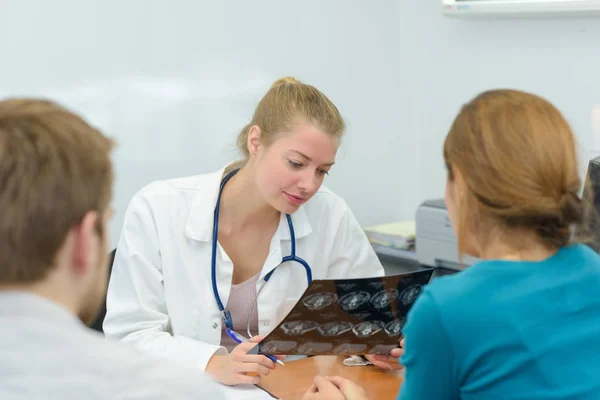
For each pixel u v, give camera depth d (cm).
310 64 261
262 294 162
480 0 238
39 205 68
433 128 278
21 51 208
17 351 67
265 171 150
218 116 243
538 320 85
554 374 83
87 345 70
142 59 227
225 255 158
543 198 86
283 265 164
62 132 71
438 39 271
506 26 248
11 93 208
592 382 83
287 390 132
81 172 70
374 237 258
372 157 282
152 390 71
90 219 71
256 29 247
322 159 149
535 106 90
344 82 271
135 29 225
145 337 149
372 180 283
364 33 274
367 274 179
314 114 148
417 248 239
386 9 279
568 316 86
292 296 167
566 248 92
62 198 69
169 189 163
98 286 76
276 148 149
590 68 227
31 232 68
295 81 158
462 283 89
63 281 71
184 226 160
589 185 127
